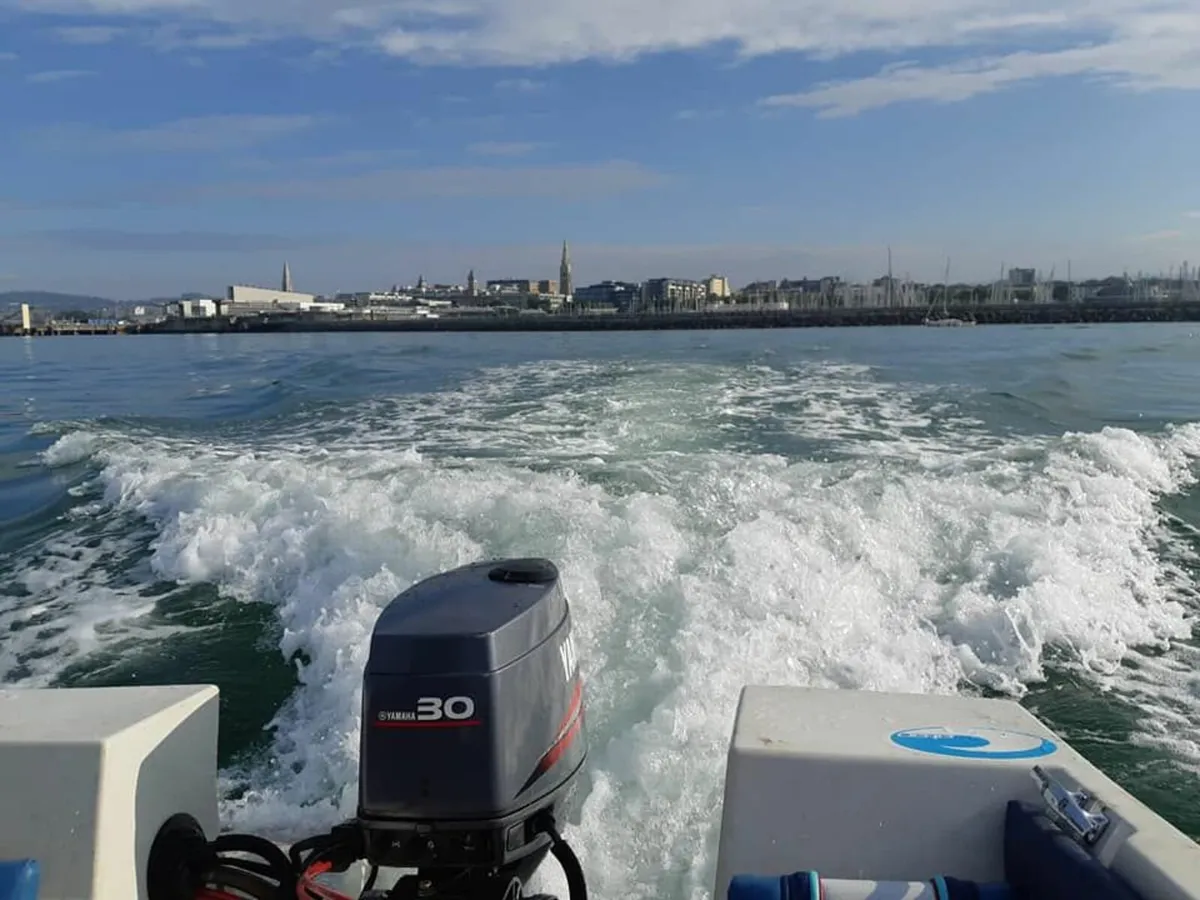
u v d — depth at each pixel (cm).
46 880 169
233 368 2298
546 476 675
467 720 173
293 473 727
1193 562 605
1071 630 515
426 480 661
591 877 308
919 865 164
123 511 732
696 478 667
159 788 190
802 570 514
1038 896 148
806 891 147
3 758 174
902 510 614
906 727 183
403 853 175
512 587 200
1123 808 150
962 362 1798
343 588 516
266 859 189
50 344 4741
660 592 491
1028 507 649
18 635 523
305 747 403
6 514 759
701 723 389
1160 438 883
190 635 515
